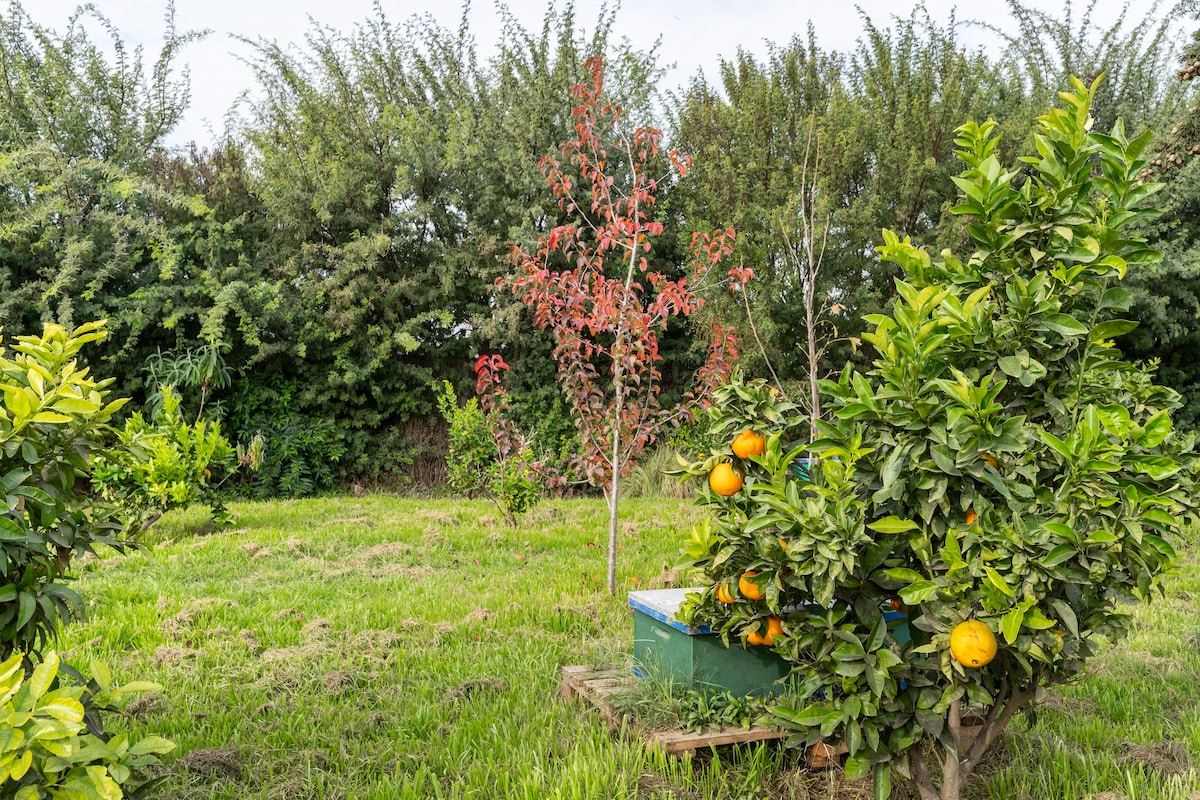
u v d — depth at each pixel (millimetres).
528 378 16281
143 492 9328
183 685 4734
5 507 2375
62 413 2588
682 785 3533
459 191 16656
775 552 3111
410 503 12531
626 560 8211
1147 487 2736
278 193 15836
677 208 17125
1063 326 2906
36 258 13875
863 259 15188
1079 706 4527
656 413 7816
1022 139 14922
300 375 15742
